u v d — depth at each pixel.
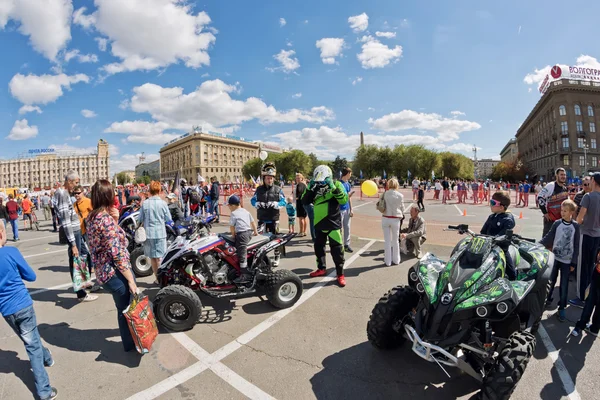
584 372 3.17
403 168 72.38
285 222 12.40
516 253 3.45
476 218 14.14
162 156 158.62
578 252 4.48
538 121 84.31
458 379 3.06
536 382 3.02
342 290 5.32
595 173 4.39
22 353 3.73
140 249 6.31
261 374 3.19
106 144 140.88
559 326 4.13
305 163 95.25
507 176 83.56
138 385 3.06
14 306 2.79
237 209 4.80
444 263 3.43
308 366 3.30
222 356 3.51
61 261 7.75
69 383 3.11
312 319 4.32
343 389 2.94
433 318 2.79
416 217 7.28
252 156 152.12
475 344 2.87
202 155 125.19
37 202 27.14
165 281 4.60
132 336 3.33
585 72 69.25
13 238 11.55
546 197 6.12
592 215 4.41
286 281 4.63
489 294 2.71
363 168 78.19
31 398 2.93
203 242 4.62
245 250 4.70
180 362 3.42
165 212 5.38
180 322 4.02
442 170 76.06
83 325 4.33
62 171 137.88
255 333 3.99
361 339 3.80
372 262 6.84
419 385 2.98
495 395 2.45
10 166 137.62
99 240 3.30
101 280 3.33
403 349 3.57
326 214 5.43
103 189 3.36
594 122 68.00
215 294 4.43
